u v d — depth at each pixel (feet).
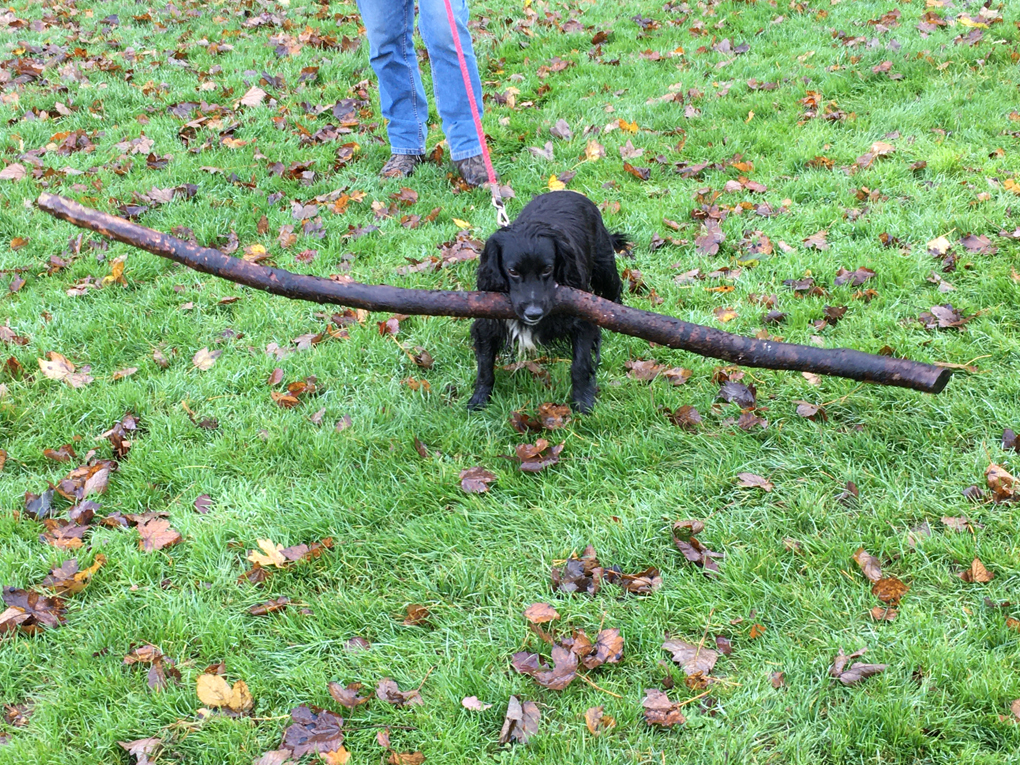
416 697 8.80
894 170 18.20
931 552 9.86
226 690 8.82
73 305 15.70
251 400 13.28
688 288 15.39
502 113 22.80
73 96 24.31
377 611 9.86
